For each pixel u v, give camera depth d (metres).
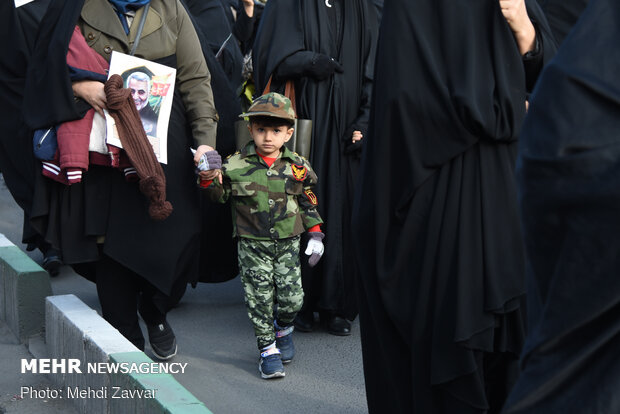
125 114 3.57
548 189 1.43
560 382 1.44
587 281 1.40
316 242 4.16
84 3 3.69
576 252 1.41
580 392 1.43
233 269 5.14
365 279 2.72
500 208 2.53
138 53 3.74
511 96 2.49
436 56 2.56
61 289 5.61
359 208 2.75
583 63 1.44
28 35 4.28
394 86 2.58
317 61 4.65
